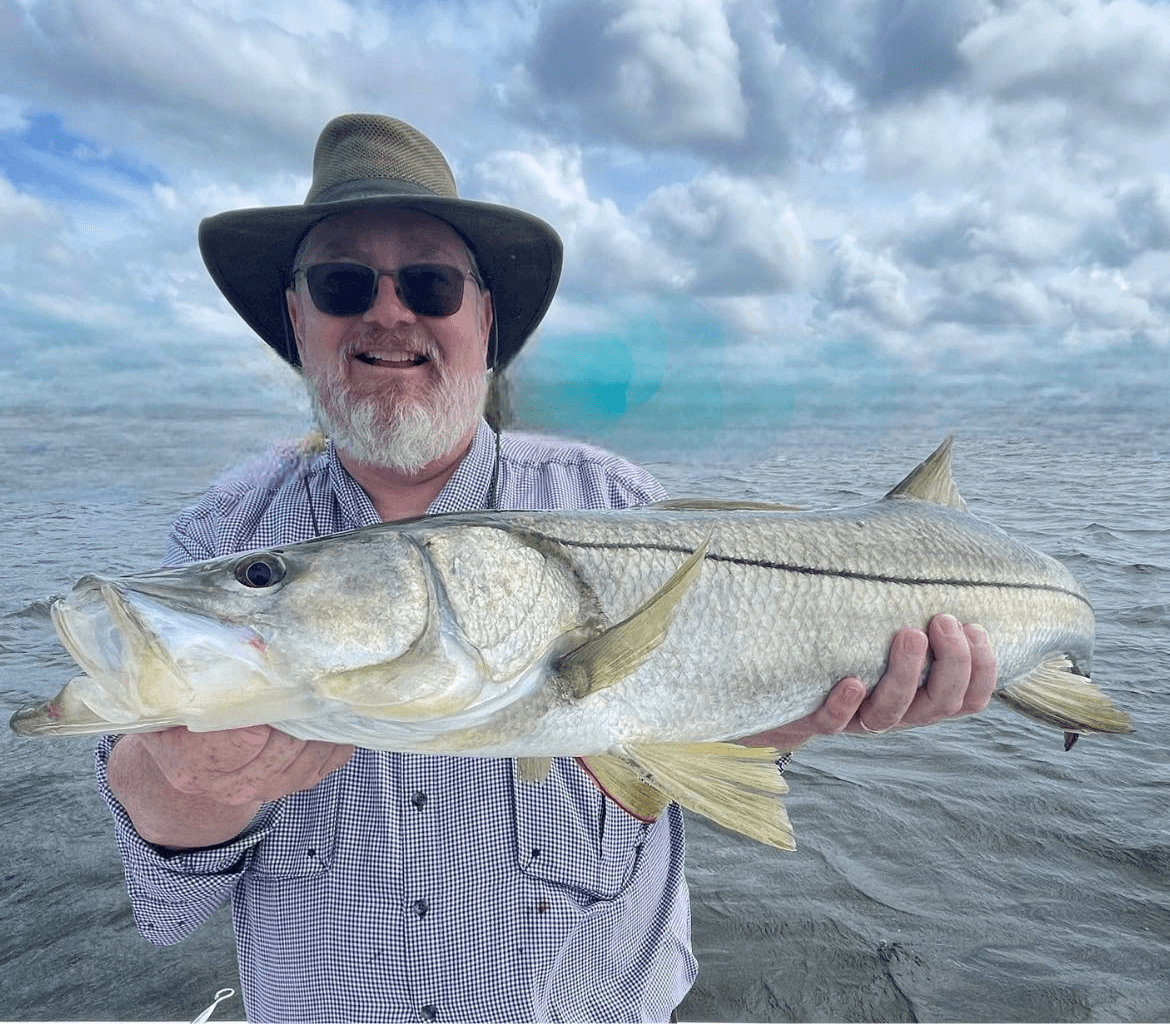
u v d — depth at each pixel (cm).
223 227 73
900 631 62
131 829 56
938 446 71
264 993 62
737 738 60
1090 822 107
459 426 69
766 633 59
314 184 75
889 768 121
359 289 68
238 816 54
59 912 95
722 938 90
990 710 139
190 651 46
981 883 97
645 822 59
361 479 71
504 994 58
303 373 75
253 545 68
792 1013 80
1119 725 73
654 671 56
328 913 60
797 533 63
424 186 72
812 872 99
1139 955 85
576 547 57
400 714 51
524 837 60
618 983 64
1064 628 73
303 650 49
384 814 60
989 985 82
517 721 54
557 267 77
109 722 44
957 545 68
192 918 62
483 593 53
